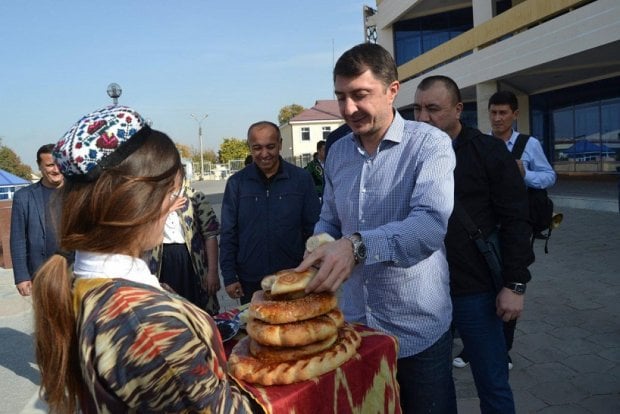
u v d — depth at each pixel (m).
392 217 2.01
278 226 3.45
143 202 1.09
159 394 1.01
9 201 11.31
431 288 2.06
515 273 2.46
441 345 2.09
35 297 1.12
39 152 3.92
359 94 1.88
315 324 1.40
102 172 1.08
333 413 1.38
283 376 1.31
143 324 1.01
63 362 1.10
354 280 2.13
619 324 4.39
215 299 3.65
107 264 1.10
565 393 3.34
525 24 12.91
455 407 2.26
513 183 2.50
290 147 48.91
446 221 1.79
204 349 1.08
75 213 1.10
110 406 1.02
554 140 18.05
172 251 3.32
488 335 2.56
